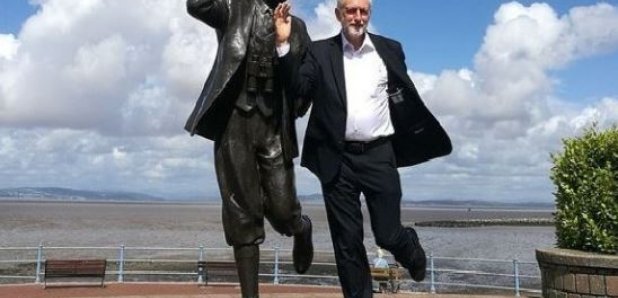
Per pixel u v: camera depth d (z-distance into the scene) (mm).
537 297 11844
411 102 3961
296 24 4023
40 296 15602
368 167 3902
